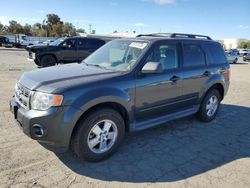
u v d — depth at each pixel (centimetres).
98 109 372
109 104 390
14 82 943
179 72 489
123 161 393
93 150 378
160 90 453
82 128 360
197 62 540
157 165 387
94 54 515
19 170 350
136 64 420
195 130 537
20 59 2002
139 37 498
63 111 338
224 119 622
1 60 1839
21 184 320
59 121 338
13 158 379
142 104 428
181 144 465
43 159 382
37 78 373
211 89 580
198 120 596
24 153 395
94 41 1584
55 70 422
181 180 351
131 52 450
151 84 434
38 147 415
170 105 483
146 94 429
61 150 356
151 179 349
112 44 507
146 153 423
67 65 475
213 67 573
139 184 337
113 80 387
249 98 876
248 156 433
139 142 464
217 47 609
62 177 341
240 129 558
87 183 332
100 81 375
